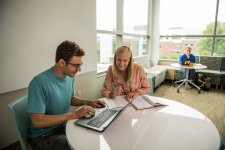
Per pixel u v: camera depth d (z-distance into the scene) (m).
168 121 1.12
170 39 5.59
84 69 2.72
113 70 1.76
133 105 1.38
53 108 1.15
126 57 1.64
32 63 1.84
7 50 1.61
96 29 2.88
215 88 4.59
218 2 4.74
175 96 3.86
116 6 3.66
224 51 4.96
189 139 0.92
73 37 2.37
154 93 4.07
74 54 1.09
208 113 2.93
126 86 1.76
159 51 5.74
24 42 1.74
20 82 1.75
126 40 4.23
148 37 5.61
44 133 1.15
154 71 4.48
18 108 1.06
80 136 0.94
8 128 1.79
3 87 1.62
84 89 2.81
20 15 1.67
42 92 1.06
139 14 4.85
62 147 1.07
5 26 1.57
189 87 4.57
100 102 1.37
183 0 5.11
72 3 2.29
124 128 1.03
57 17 2.08
